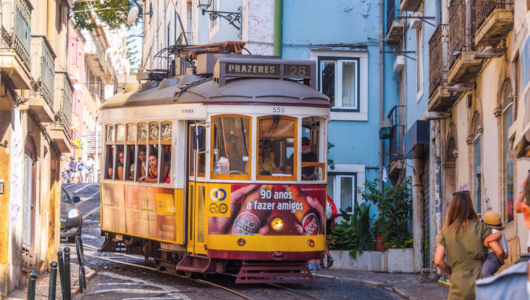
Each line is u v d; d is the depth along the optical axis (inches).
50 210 644.7
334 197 780.0
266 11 768.3
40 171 568.4
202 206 478.3
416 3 665.0
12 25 412.5
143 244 574.6
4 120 442.0
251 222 467.8
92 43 2236.7
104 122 609.3
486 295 115.1
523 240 349.7
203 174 478.3
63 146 651.5
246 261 474.0
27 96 493.4
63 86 616.4
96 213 1103.0
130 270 580.4
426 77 626.5
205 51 590.6
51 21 607.2
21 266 480.7
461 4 446.6
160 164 516.4
